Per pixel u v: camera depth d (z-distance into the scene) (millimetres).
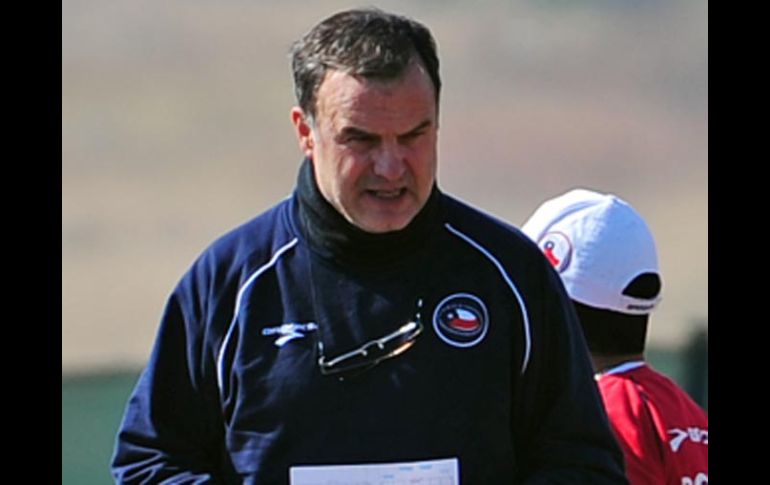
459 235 12094
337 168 11453
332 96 11359
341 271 11883
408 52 11391
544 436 12070
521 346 11977
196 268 12180
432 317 11844
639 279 14031
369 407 11648
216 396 11930
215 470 12070
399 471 11586
